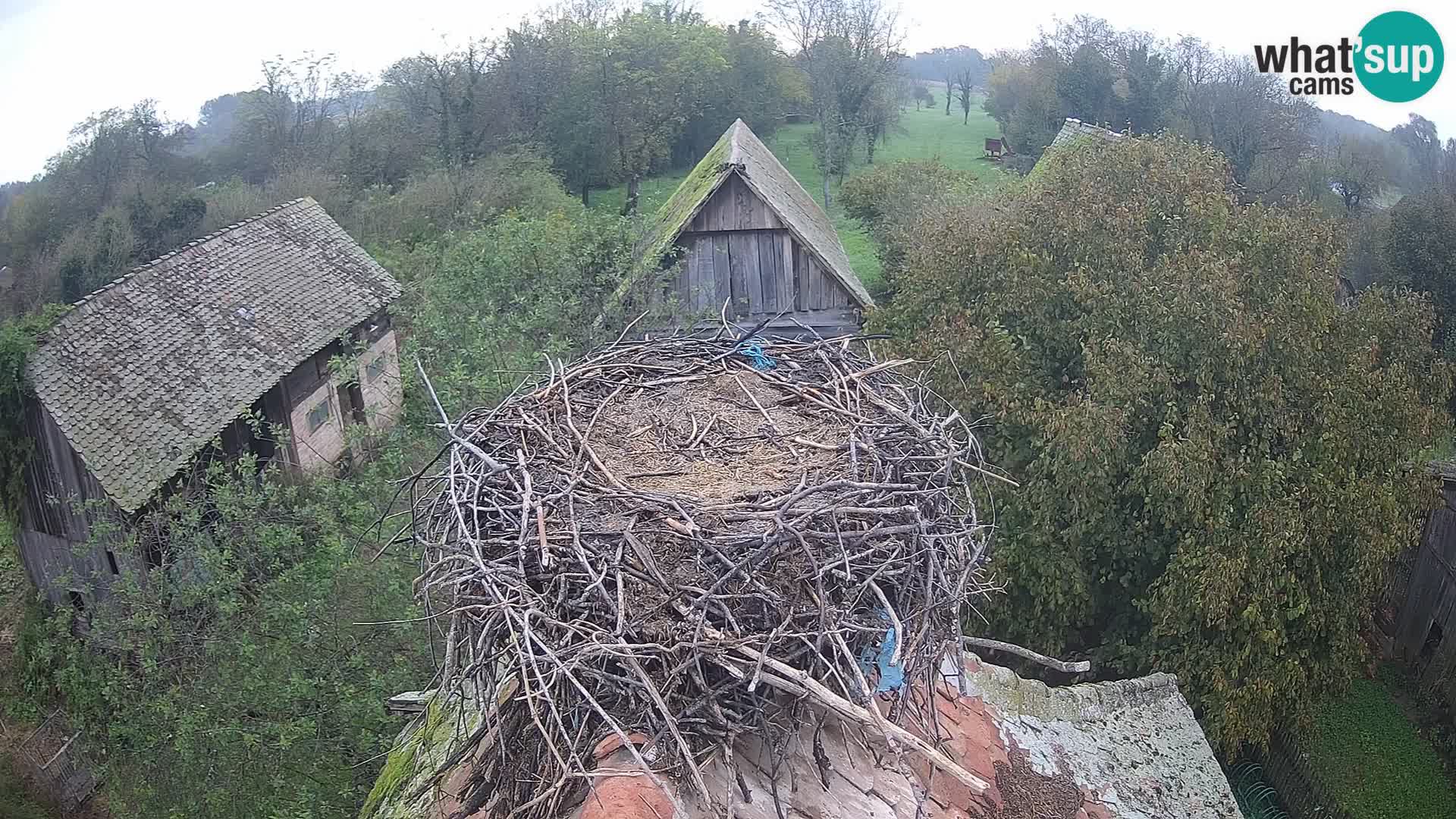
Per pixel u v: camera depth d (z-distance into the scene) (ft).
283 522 36.81
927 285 35.70
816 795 12.21
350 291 56.39
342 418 55.42
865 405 14.67
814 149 116.78
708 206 45.44
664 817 10.16
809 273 46.29
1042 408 30.55
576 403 14.58
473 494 11.91
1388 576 41.32
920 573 11.33
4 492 39.86
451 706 15.03
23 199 94.12
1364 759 36.35
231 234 54.08
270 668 31.30
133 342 43.65
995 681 19.25
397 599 32.37
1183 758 19.13
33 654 39.68
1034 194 36.76
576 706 9.93
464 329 40.47
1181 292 29.37
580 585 10.30
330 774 31.94
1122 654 31.65
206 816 30.71
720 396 15.10
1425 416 31.27
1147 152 35.14
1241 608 29.32
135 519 38.24
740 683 9.91
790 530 10.48
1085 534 31.22
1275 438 30.19
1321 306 30.55
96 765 35.63
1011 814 15.02
